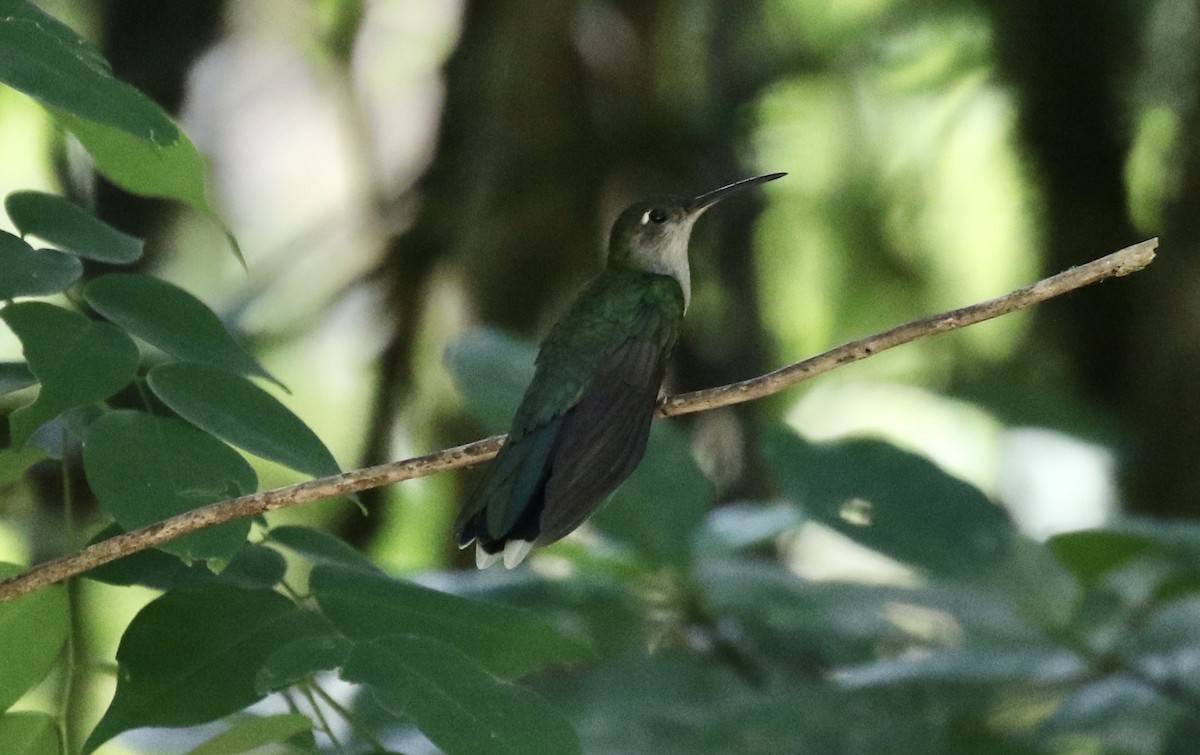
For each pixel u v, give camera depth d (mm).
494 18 13180
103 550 4395
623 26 13406
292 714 4340
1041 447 13242
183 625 4430
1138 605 6781
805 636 7223
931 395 14930
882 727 6305
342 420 14828
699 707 6781
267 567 4750
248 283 14477
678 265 10016
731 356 14023
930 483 6828
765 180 10133
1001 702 6488
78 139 4863
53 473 9750
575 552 7402
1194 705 6160
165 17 13250
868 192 14984
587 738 6691
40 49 4223
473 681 4371
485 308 13227
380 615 4555
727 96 14133
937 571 6637
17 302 4656
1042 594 6633
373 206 13930
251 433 4715
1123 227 14203
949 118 14539
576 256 13398
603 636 7094
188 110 14375
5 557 9633
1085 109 14055
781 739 6297
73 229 5113
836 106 14852
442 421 13539
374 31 15102
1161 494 12805
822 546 14375
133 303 4969
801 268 15289
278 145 16109
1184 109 13180
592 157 13141
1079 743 6703
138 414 4621
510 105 13094
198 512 4434
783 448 6930
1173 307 12922
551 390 6996
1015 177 14539
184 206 14188
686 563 7164
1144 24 13781
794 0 14797
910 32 14680
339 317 14805
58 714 4512
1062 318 14383
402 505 13320
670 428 7441
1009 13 14195
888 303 15219
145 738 6355
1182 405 12734
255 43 15039
